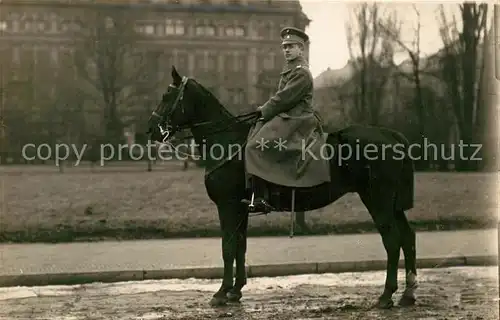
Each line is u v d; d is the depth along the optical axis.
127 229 16.42
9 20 20.41
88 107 20.05
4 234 15.83
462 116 17.42
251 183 9.05
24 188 17.22
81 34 20.28
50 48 20.34
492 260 12.91
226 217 9.33
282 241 15.28
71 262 12.52
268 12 18.78
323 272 12.24
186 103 9.45
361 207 17.80
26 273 11.36
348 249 13.91
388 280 8.83
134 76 20.12
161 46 19.75
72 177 18.00
